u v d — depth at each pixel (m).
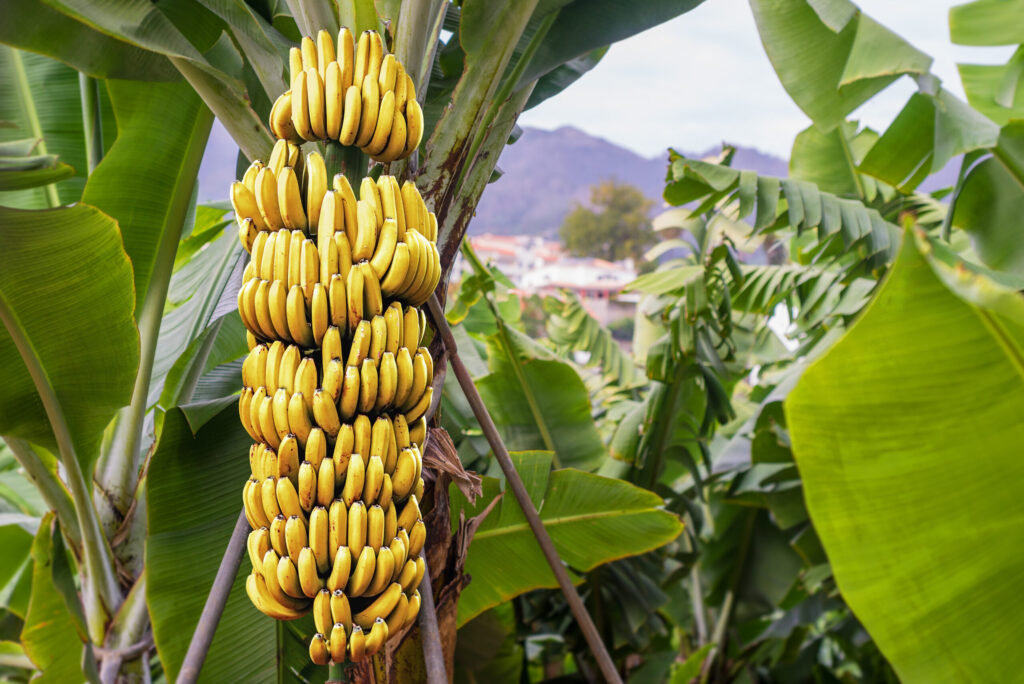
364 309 0.94
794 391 1.10
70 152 2.30
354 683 1.09
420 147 1.45
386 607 0.91
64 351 1.56
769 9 2.32
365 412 0.93
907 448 1.08
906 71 2.08
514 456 2.19
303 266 0.91
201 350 2.15
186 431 1.82
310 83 0.97
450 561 1.28
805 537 3.79
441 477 1.26
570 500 2.27
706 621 4.81
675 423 3.48
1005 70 2.47
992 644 1.09
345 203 0.94
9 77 2.26
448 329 1.28
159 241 1.95
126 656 1.89
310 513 0.90
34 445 1.89
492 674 3.59
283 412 0.90
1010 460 1.05
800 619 4.32
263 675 1.76
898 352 1.05
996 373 1.03
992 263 2.20
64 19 1.29
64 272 1.43
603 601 3.65
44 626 2.14
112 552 1.98
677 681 3.82
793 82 2.29
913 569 1.11
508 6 1.18
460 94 1.22
